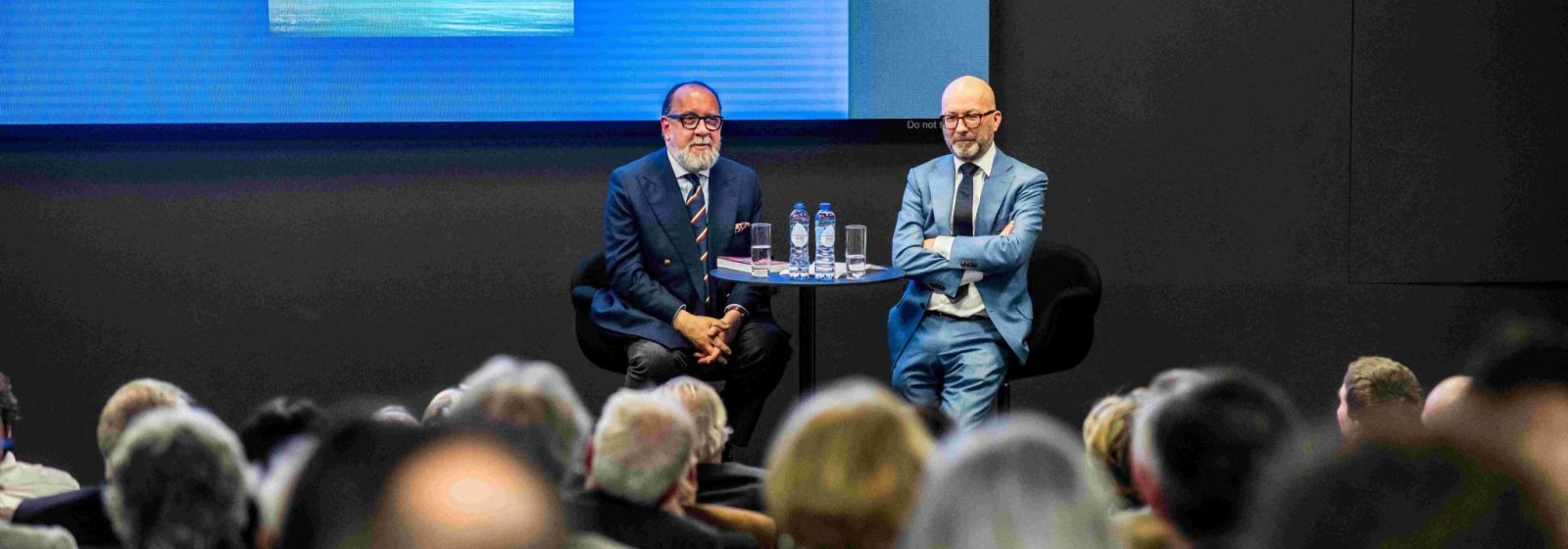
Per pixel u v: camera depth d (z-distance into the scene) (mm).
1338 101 5543
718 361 4375
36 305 5344
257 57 5207
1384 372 3006
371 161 5371
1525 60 5535
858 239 4480
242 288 5402
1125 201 5547
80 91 5184
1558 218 5609
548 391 2205
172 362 5410
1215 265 5605
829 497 1583
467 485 908
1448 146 5574
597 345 4535
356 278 5434
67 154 5270
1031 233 4379
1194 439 1729
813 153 5402
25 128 5188
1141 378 5645
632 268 4469
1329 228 5605
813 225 5430
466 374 5496
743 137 5391
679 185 4543
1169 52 5484
